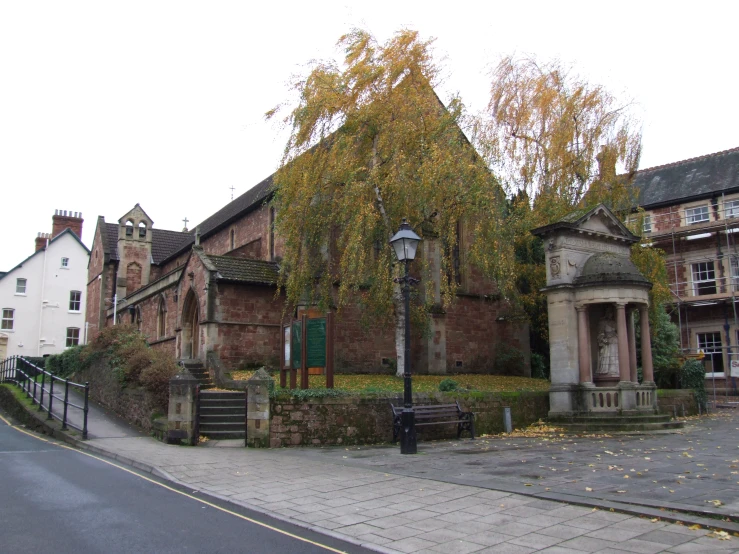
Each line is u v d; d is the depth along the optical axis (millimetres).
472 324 29016
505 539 6672
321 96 19922
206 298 23875
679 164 36906
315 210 20453
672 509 7574
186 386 15336
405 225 14820
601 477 9938
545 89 24422
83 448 14602
